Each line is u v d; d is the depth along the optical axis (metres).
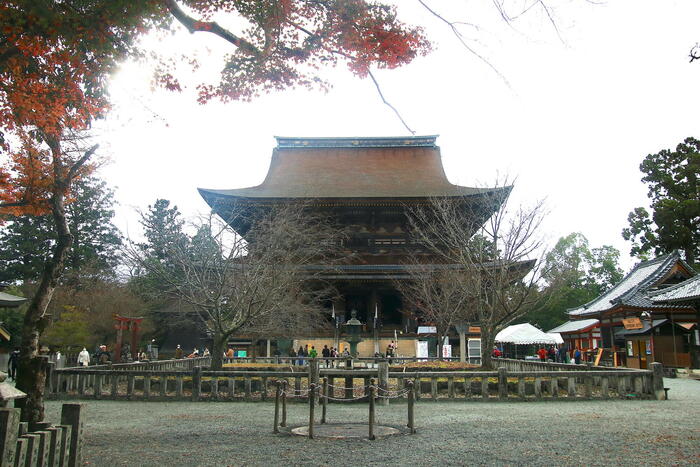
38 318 10.58
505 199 29.80
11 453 5.11
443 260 48.03
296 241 35.03
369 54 11.98
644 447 10.22
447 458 9.27
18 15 9.28
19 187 14.44
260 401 17.73
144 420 13.72
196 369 17.98
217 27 11.13
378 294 50.81
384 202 50.66
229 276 23.98
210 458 9.20
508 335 52.25
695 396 19.77
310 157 66.44
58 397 18.27
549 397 18.08
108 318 52.72
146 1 9.85
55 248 11.35
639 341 39.06
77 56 10.82
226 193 51.16
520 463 8.92
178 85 12.01
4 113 11.81
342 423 13.19
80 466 6.82
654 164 69.56
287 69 12.42
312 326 44.56
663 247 65.69
